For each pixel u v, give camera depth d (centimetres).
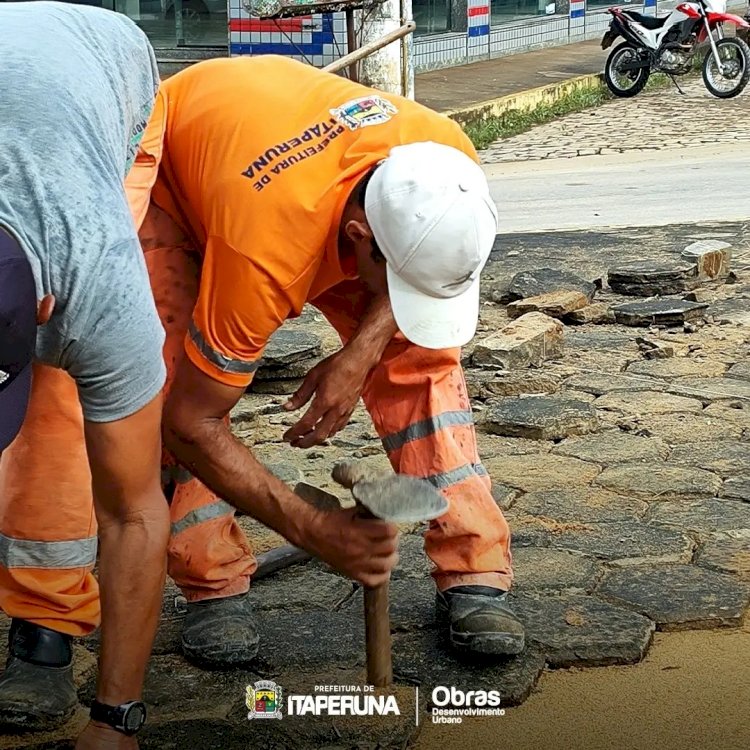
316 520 279
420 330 279
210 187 285
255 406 533
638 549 388
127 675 254
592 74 1842
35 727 307
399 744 292
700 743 291
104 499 253
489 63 2064
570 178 1137
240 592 343
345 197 279
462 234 272
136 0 1806
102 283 229
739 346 607
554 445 483
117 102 265
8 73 237
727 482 441
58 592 313
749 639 338
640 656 328
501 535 332
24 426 303
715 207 952
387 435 334
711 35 1617
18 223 221
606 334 633
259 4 1035
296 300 280
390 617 352
